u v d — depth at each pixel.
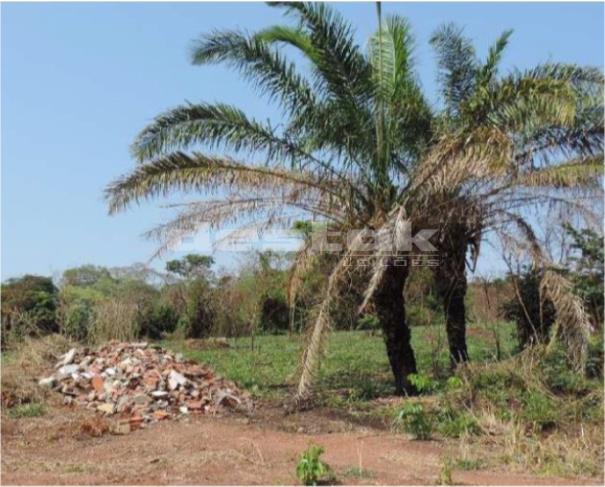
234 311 22.88
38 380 12.14
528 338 14.05
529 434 9.41
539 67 11.35
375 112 12.59
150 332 24.34
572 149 12.73
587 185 11.74
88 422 9.71
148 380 11.57
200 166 11.98
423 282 15.59
